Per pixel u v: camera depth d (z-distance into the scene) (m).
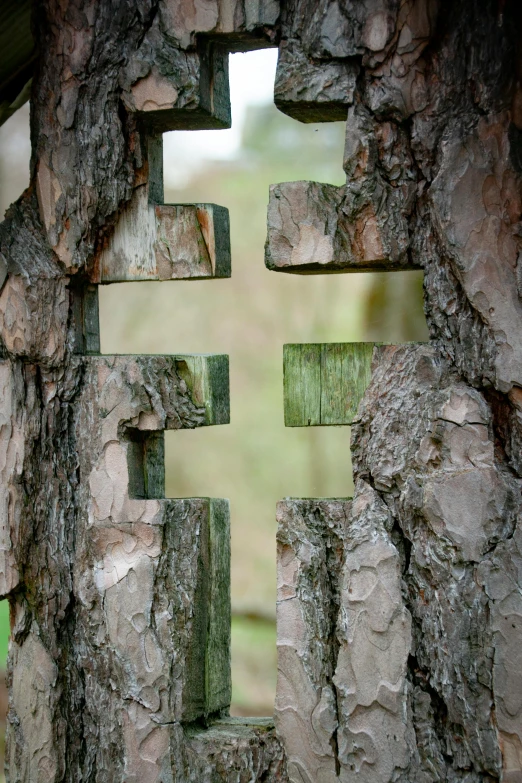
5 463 1.80
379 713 1.73
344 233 1.74
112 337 5.19
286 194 1.75
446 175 1.72
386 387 1.74
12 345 1.80
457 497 1.72
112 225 1.80
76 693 1.80
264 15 1.75
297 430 4.85
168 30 1.76
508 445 1.72
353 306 4.63
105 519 1.78
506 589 1.71
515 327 1.71
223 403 1.80
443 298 1.73
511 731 1.71
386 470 1.74
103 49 1.78
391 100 1.73
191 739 1.77
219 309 5.08
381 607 1.73
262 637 3.82
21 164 4.00
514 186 1.71
